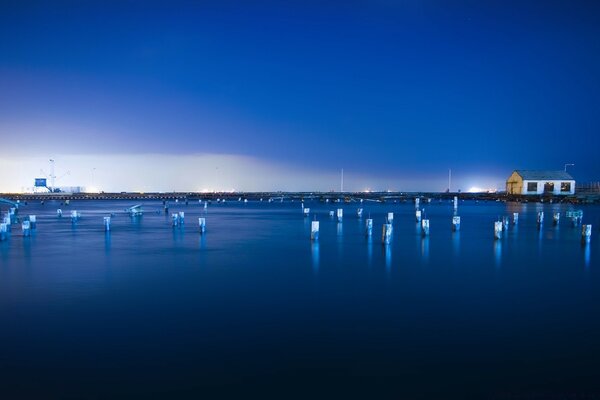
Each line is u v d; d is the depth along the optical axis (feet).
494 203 427.74
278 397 33.12
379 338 44.11
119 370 37.17
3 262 86.69
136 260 88.89
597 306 55.47
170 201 469.16
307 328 47.06
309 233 140.97
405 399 32.78
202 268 80.38
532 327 47.34
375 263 85.56
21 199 467.11
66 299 58.75
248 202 469.57
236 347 41.88
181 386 34.60
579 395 33.24
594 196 358.23
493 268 80.84
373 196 573.74
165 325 47.98
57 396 33.24
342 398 32.96
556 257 93.25
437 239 124.36
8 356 39.93
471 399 32.73
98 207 321.93
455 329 46.70
